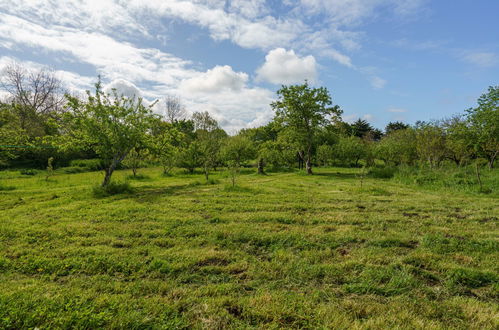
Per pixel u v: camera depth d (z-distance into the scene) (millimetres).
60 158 28734
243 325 2604
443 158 26078
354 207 8086
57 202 8453
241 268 3828
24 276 3535
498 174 14414
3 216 6668
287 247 4703
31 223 5984
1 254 4164
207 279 3541
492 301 3174
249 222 6238
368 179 18781
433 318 2818
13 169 25312
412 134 29781
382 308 2932
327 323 2635
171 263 3896
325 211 7570
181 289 3223
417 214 7297
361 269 3824
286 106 24891
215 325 2604
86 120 11172
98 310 2729
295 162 36312
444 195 10805
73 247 4477
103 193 9977
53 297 2941
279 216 6734
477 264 4047
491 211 7594
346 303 3002
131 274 3627
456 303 3053
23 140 16047
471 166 19688
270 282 3457
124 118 11977
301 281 3494
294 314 2764
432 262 4039
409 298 3143
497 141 18906
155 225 5867
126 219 6418
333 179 18922
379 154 32719
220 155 28969
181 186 13273
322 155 34844
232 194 10289
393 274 3648
